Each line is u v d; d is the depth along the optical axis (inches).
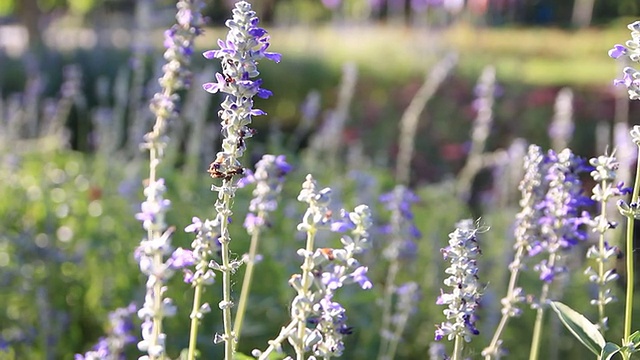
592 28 1117.7
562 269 117.0
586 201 112.9
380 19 1141.7
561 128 248.5
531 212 117.5
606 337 199.0
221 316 187.5
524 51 880.3
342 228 83.7
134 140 277.0
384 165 363.9
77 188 255.4
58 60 509.7
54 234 217.6
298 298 84.0
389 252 155.8
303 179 271.9
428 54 695.7
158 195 81.2
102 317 195.2
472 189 381.1
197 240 89.4
